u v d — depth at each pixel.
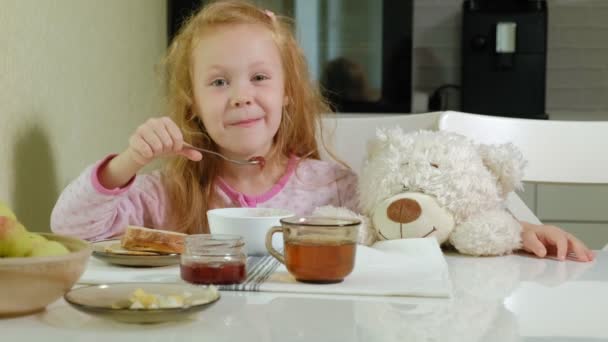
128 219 1.31
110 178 1.14
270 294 0.83
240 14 1.36
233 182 1.43
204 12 1.40
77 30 1.41
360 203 1.22
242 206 1.40
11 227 0.72
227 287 0.84
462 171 1.14
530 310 0.78
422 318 0.74
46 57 1.25
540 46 2.96
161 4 2.34
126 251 0.99
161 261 0.96
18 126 1.14
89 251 0.75
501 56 2.96
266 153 1.43
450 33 3.44
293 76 1.48
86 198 1.14
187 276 0.85
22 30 1.15
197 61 1.36
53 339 0.65
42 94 1.23
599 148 1.57
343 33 2.74
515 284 0.91
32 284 0.69
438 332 0.69
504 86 2.99
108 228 1.25
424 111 3.38
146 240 0.99
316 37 2.74
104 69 1.61
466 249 1.12
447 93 3.31
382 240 1.16
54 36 1.28
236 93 1.31
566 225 2.70
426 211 1.12
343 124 1.69
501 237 1.11
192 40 1.40
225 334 0.67
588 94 3.44
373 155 1.24
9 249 0.72
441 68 3.44
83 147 1.45
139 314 0.67
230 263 0.85
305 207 1.42
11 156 1.11
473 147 1.21
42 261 0.69
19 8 1.14
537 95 2.98
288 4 2.72
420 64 3.46
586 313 0.77
